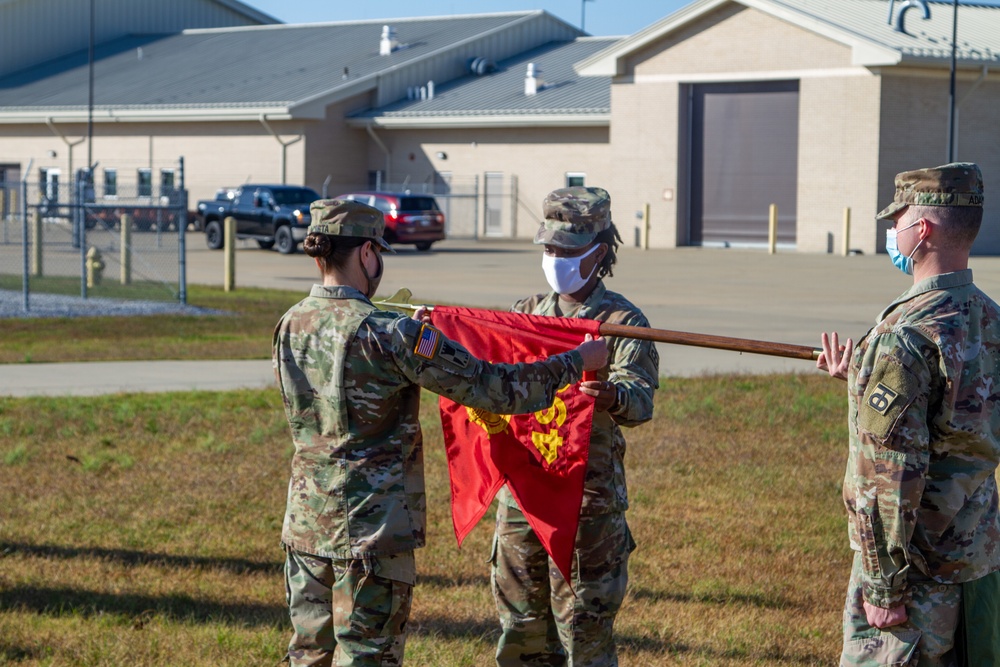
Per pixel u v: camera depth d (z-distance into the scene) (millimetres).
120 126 49594
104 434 9641
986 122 36625
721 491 8047
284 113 44094
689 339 3732
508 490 4117
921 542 3244
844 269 30031
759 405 11055
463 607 5766
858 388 3254
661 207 40250
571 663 4074
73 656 5039
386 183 47219
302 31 55969
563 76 47844
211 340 15984
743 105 38719
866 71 35406
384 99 47156
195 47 56219
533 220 44594
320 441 3635
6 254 32125
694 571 6367
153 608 5707
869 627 3344
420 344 3525
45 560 6414
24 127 51812
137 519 7273
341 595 3594
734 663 5059
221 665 4941
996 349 3260
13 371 13070
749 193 38938
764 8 37156
